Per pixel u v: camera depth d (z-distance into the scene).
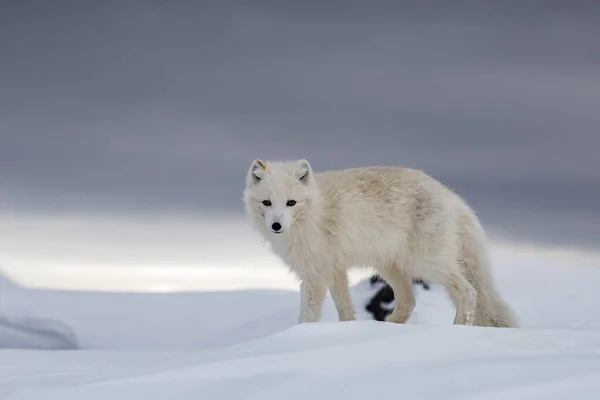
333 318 13.19
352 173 9.80
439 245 9.33
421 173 9.76
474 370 4.80
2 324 14.40
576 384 4.44
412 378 4.72
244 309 14.72
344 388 4.65
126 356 7.67
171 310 14.87
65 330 13.94
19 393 5.17
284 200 9.27
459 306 9.39
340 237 9.52
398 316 9.94
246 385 4.83
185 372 5.11
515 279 14.00
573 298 12.73
